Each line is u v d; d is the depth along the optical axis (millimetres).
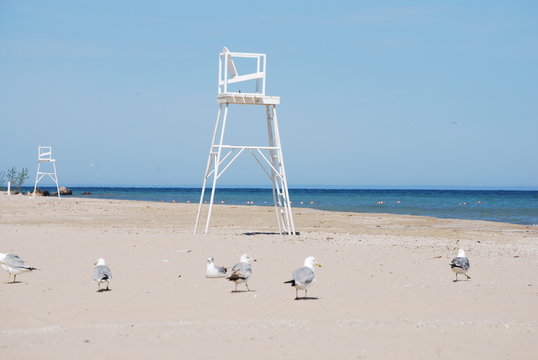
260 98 35062
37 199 66188
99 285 18906
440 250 28516
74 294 18031
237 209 64375
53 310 16047
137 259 24594
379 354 12273
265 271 22297
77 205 60219
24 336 13555
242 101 34969
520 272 22469
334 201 113688
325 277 21109
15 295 17812
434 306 16750
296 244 29609
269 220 50438
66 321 14969
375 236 36281
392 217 57031
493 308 16562
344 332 13891
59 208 55688
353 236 35781
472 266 23750
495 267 23594
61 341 13125
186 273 21688
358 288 19203
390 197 147625
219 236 32750
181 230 37875
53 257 24875
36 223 42594
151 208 61500
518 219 59188
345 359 11961
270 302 17141
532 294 18406
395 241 33000
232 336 13508
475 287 19453
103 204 64000
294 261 24484
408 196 159125
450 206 89312
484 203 103062
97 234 32406
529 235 39656
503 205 93688
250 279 20703
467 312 16078
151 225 43000
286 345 12844
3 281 19969
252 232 37719
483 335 13727
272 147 35688
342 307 16562
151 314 15703
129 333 13797
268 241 30844
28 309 16141
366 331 14000
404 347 12758
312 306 16656
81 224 42625
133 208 60469
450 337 13547
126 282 19938
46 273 21453
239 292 18484
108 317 15383
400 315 15695
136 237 31078
